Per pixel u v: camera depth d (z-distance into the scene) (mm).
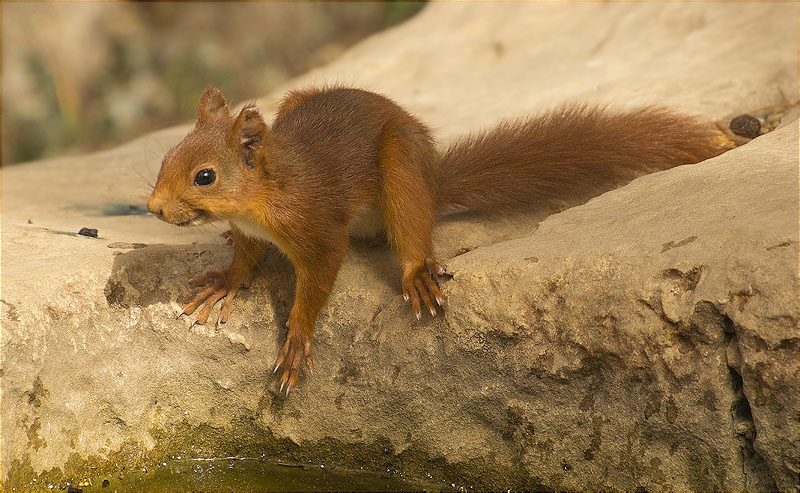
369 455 9242
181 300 9609
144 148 16797
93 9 31016
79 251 10008
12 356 8477
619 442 7750
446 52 20375
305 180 8719
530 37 19656
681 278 7340
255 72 30312
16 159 28047
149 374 9539
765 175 8602
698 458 7324
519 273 8211
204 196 8281
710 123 12102
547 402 8117
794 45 14727
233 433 9742
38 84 29141
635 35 17719
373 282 9391
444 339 8531
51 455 8859
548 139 10773
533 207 10688
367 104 9961
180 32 31875
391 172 9297
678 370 7320
